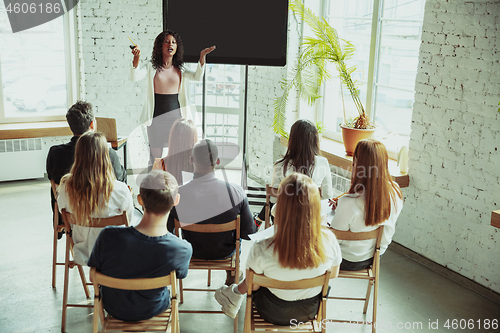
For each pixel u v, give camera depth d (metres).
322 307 2.02
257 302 2.07
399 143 3.97
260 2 3.46
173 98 3.58
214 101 4.51
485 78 2.92
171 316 1.94
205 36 3.52
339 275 2.51
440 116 3.27
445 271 3.35
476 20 2.94
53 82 5.28
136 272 1.86
